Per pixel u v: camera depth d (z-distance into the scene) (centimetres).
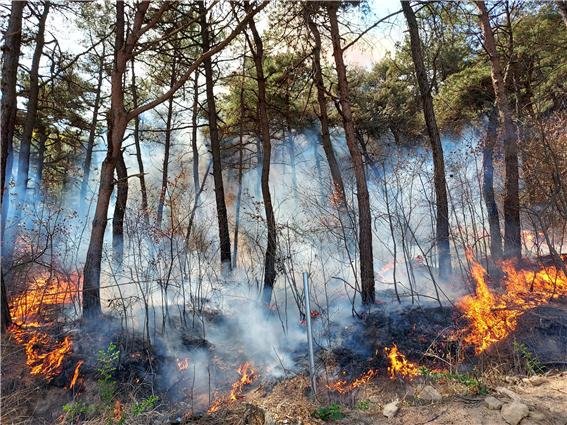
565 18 942
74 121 1466
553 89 1190
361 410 379
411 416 338
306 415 362
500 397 353
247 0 848
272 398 503
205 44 999
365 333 629
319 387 519
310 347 466
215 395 558
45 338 564
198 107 1577
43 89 1241
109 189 651
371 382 529
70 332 585
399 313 653
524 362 484
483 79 1348
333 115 1667
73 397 486
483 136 1034
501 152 918
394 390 488
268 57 1280
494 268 784
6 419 432
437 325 613
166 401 533
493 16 1138
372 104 1728
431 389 384
